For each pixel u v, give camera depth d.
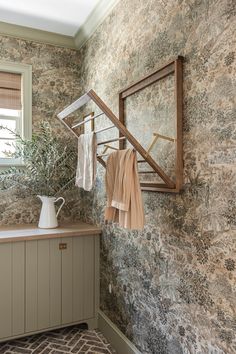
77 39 2.90
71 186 2.80
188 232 1.47
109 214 1.76
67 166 2.79
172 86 1.59
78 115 2.97
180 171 1.51
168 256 1.63
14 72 2.76
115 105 2.25
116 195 1.64
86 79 2.84
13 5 2.34
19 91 2.79
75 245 2.44
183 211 1.51
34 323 2.29
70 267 2.42
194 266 1.43
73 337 2.37
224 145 1.25
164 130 1.67
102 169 2.50
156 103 1.74
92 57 2.70
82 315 2.46
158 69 1.65
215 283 1.30
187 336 1.47
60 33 2.83
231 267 1.21
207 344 1.34
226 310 1.24
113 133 2.27
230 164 1.22
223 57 1.25
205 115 1.35
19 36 2.74
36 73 2.83
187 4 1.47
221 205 1.27
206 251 1.35
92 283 2.50
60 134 2.92
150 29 1.80
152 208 1.78
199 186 1.40
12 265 2.21
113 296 2.29
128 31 2.06
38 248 2.30
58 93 2.93
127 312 2.08
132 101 2.00
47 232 2.37
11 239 2.19
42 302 2.32
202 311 1.37
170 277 1.61
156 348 1.74
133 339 1.99
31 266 2.28
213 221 1.31
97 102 1.51
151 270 1.79
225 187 1.25
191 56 1.44
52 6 2.36
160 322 1.70
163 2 1.67
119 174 1.63
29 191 2.79
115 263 2.26
